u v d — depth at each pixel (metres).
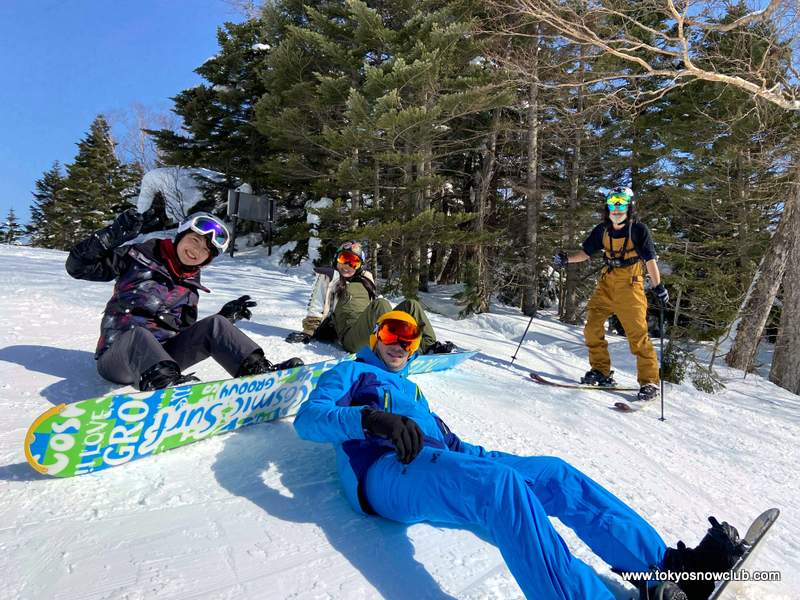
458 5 10.52
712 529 1.57
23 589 1.32
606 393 4.82
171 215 18.91
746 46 9.46
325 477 2.13
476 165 14.49
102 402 1.83
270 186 16.70
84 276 2.53
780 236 9.05
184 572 1.46
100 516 1.67
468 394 3.92
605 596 1.37
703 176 11.80
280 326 5.30
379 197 12.27
